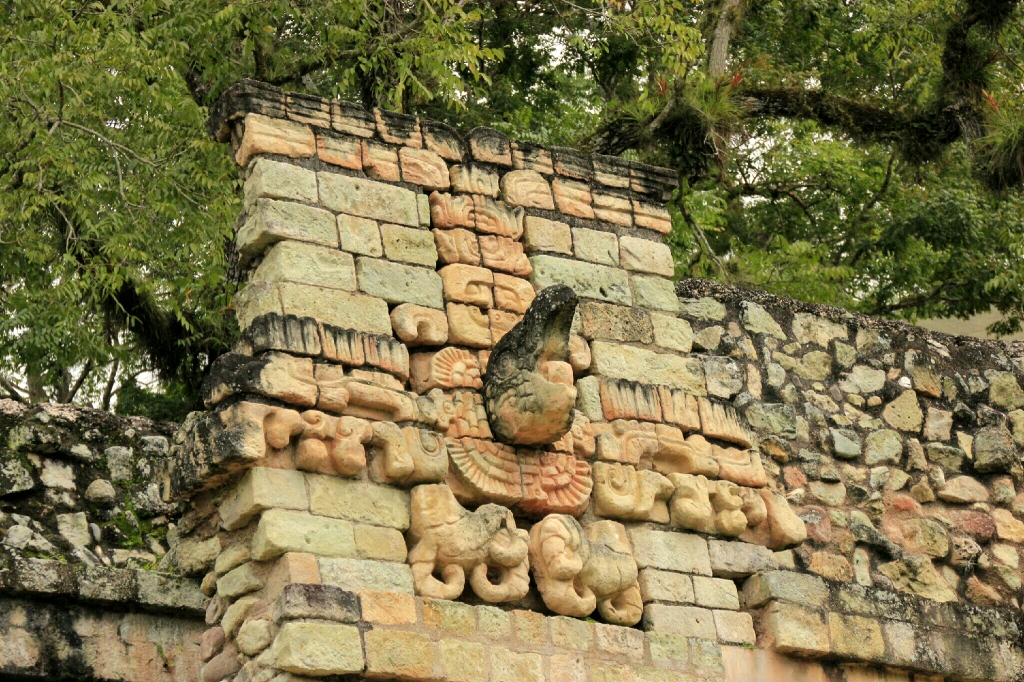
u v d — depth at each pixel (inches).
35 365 788.6
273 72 788.6
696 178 862.5
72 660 466.6
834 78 1051.9
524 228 484.4
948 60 886.4
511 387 436.5
